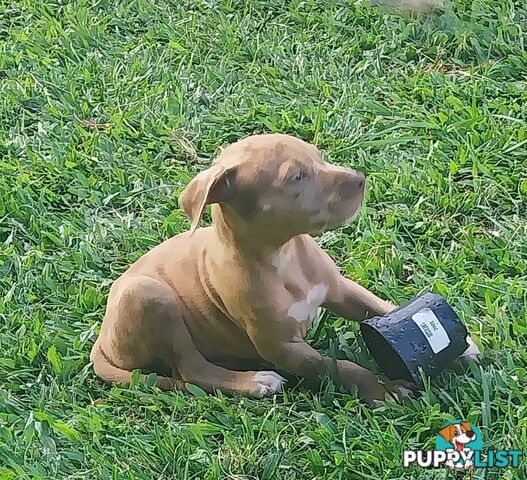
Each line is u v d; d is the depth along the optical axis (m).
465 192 6.36
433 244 6.00
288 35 8.29
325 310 5.34
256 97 7.52
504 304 5.36
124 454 4.70
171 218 6.34
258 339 4.77
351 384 4.85
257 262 4.61
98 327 5.54
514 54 7.77
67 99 7.75
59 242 6.28
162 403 4.98
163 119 7.42
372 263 5.75
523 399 4.73
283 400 4.92
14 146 7.28
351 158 6.82
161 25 8.62
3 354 5.38
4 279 5.95
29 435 4.82
